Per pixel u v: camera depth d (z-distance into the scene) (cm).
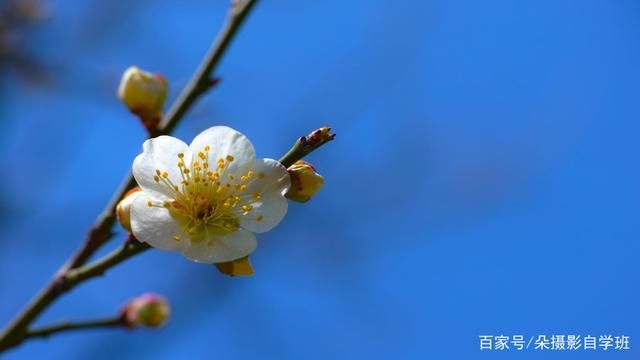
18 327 40
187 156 37
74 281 39
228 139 37
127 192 38
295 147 37
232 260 37
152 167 37
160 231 36
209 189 37
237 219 37
